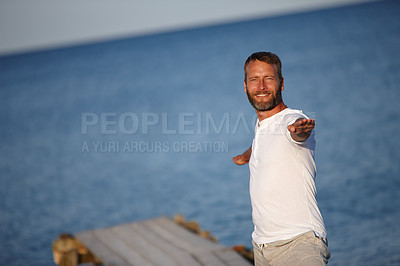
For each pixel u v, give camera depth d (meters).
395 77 60.16
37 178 34.03
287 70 85.56
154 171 31.30
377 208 18.94
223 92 80.06
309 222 5.30
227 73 110.19
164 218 14.25
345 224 17.44
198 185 26.36
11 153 46.47
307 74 76.94
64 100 95.94
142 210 23.23
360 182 22.70
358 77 65.38
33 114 79.31
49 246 19.16
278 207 5.35
